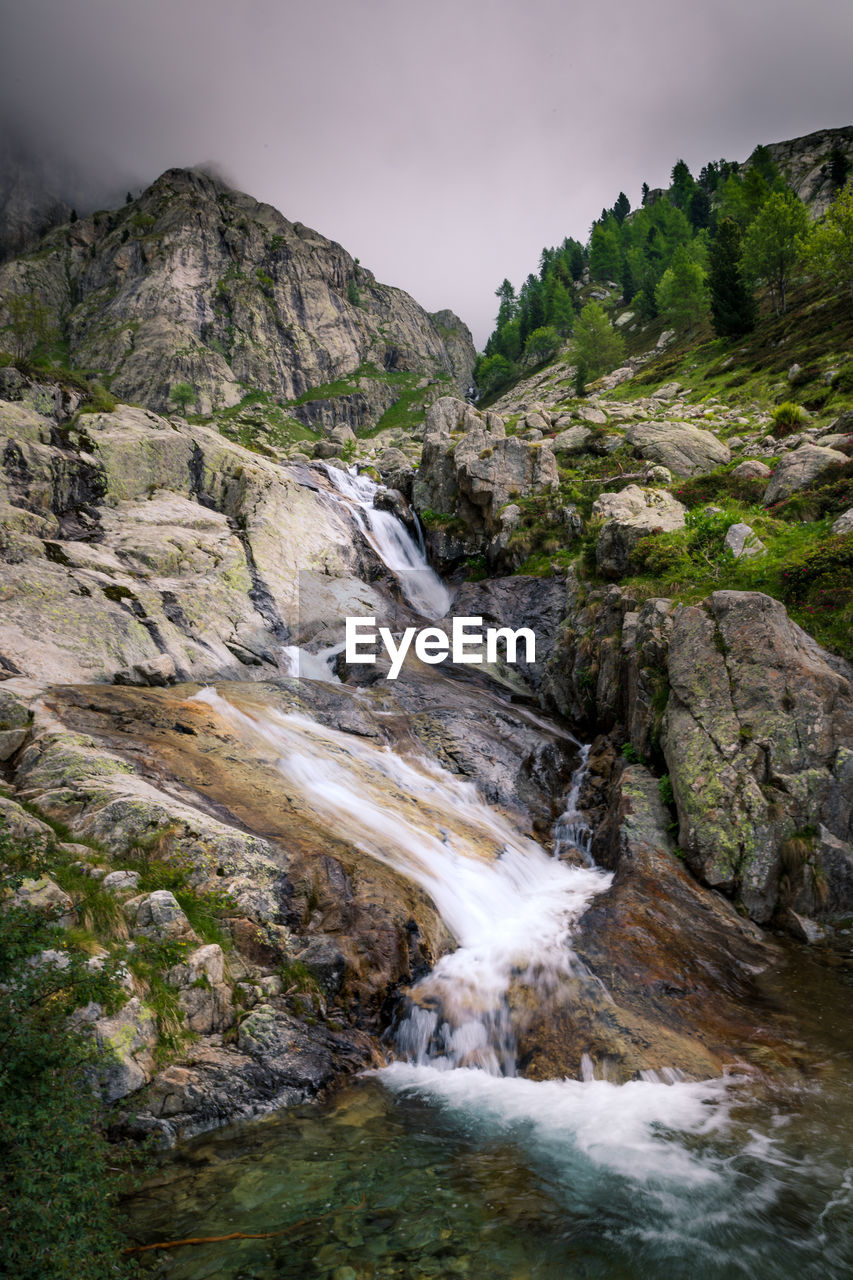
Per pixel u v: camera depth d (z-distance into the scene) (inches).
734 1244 233.0
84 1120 204.4
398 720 728.3
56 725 474.9
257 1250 224.4
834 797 515.5
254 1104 297.9
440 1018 374.3
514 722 781.9
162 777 465.7
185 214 5812.0
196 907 362.3
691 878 516.4
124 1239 221.3
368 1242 229.8
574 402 3034.0
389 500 1306.6
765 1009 388.2
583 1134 293.9
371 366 5728.3
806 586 674.2
